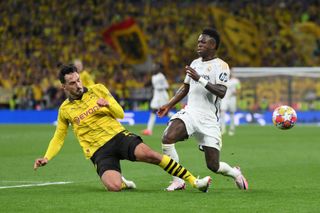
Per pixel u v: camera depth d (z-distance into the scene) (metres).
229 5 121.31
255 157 45.03
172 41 114.25
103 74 107.94
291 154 47.31
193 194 26.22
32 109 100.50
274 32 117.62
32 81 106.69
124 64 110.44
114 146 27.16
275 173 35.16
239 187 27.80
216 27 116.94
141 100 100.00
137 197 25.28
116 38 112.38
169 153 27.52
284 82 97.31
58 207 22.97
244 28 117.25
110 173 26.94
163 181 31.69
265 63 114.50
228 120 95.25
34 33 115.88
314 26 117.62
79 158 43.97
